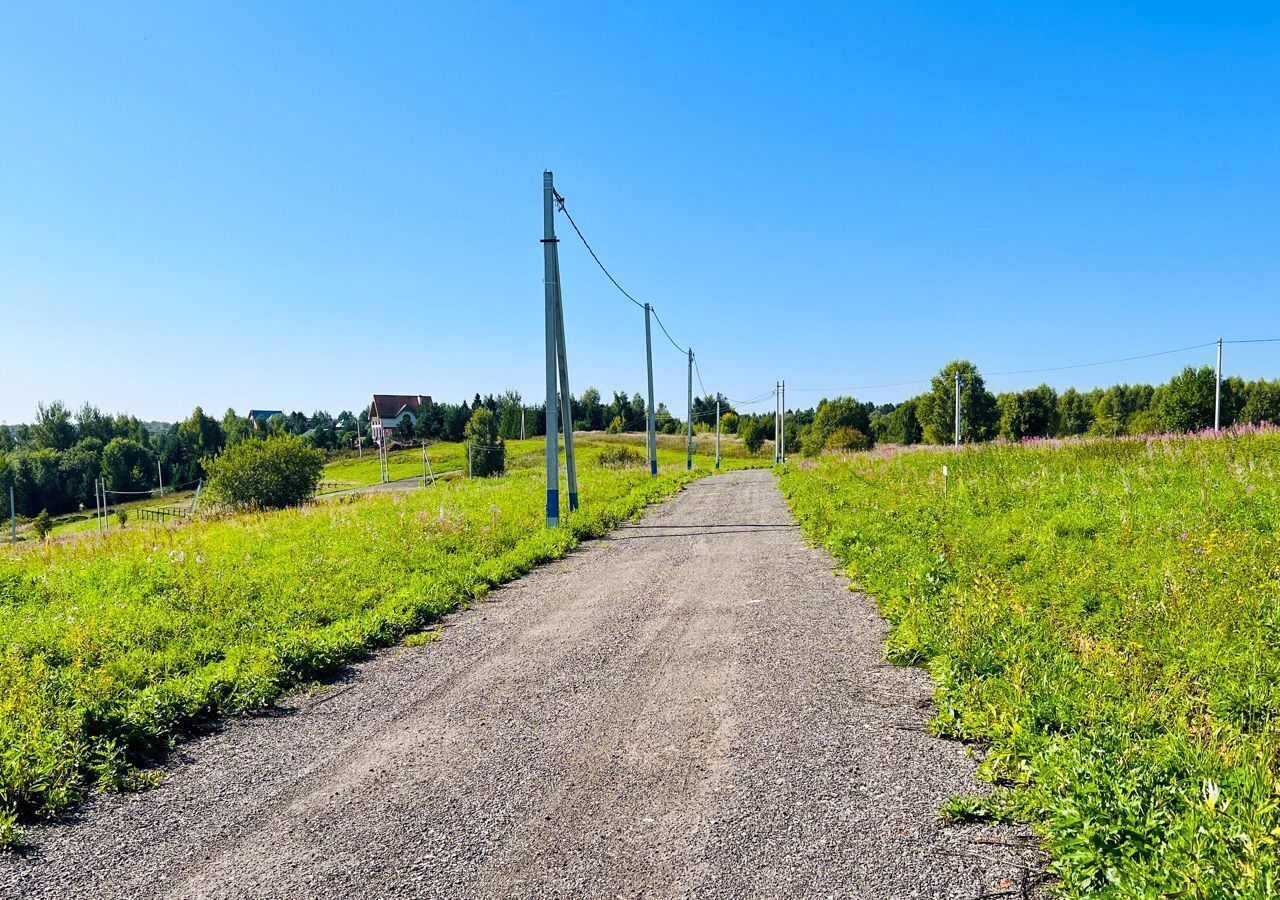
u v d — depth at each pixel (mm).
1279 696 4492
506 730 5289
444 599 9281
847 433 57031
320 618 8438
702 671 6312
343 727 5535
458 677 6574
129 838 4020
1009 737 4410
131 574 11031
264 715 5863
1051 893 3113
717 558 11914
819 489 20938
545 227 16109
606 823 3904
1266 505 9594
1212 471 12797
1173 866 2961
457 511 17672
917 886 3209
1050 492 13008
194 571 10781
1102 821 3346
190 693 5887
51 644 7238
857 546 11055
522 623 8375
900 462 24188
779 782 4238
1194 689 4871
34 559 14547
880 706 5312
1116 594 6801
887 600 7992
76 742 4910
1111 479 13656
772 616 7973
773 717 5211
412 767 4758
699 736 4965
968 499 13516
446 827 3963
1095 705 4535
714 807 4000
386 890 3416
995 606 6695
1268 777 3561
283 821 4129
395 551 12039
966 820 3727
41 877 3662
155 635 7594
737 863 3465
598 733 5129
